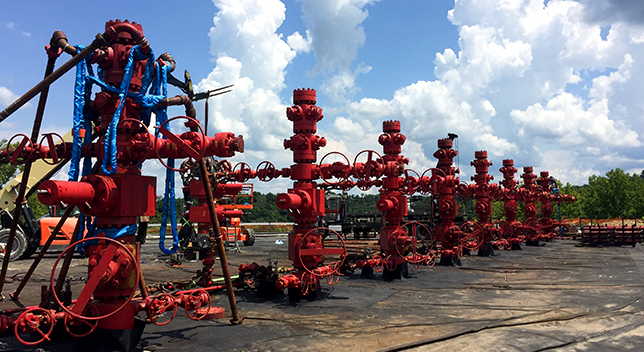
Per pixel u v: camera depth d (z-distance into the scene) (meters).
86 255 5.80
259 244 23.52
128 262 5.22
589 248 20.36
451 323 6.79
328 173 9.46
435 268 13.52
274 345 5.68
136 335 5.43
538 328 6.56
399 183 11.92
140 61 5.86
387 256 11.85
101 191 5.11
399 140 11.79
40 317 5.09
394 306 8.12
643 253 17.83
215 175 10.39
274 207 72.06
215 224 6.50
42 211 39.84
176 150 5.66
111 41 5.74
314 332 6.32
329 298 8.84
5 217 16.80
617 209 57.50
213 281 10.31
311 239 8.74
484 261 15.27
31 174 16.48
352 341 5.87
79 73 5.63
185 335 6.11
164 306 5.85
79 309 4.86
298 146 8.99
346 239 23.08
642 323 6.81
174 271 12.91
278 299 8.70
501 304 8.22
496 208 56.44
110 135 5.40
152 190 5.71
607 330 6.43
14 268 13.52
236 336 6.07
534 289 9.81
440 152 14.12
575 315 7.24
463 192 16.53
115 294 5.27
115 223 5.28
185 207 15.84
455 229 14.16
